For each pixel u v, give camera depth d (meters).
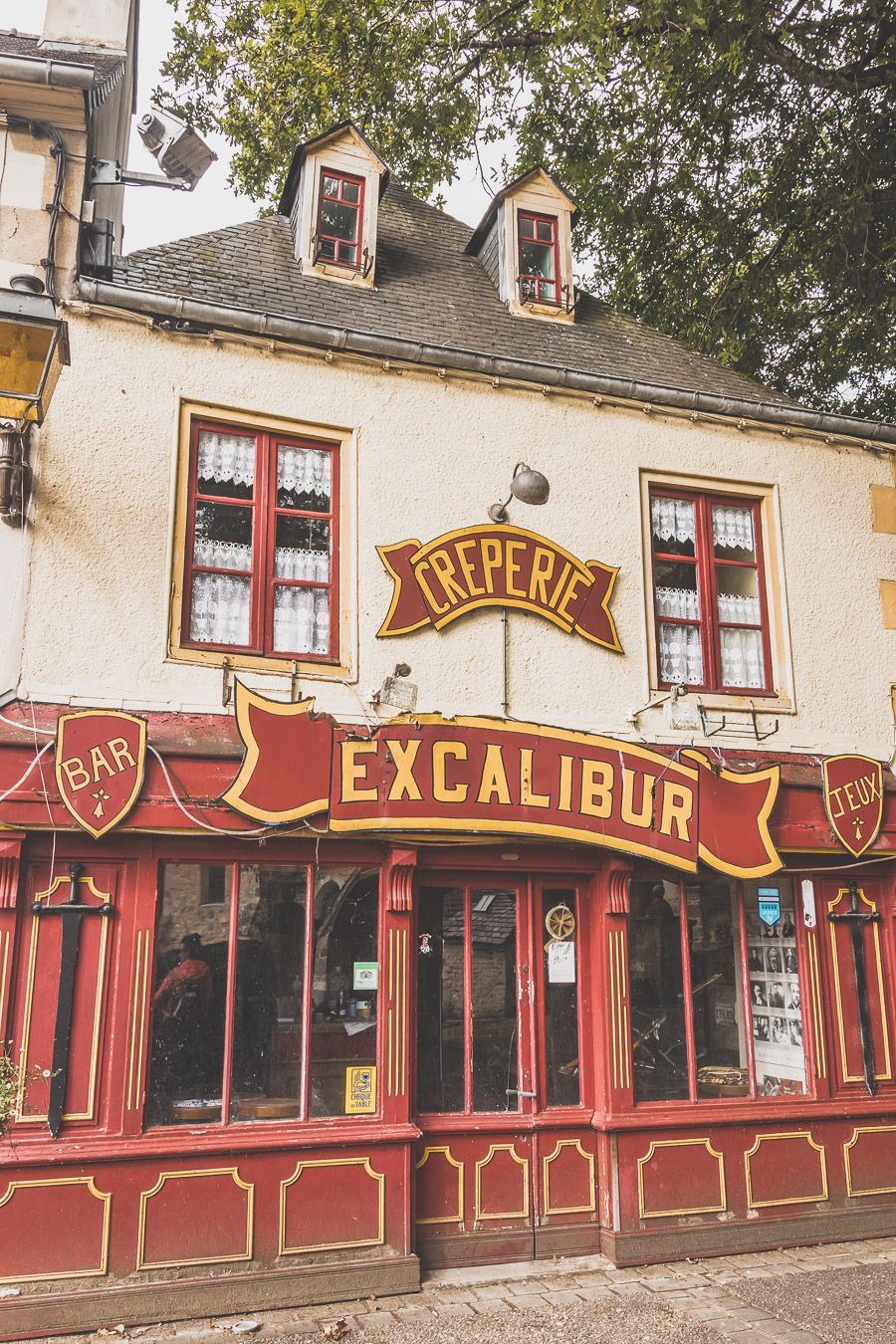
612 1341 5.01
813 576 7.73
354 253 7.64
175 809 5.39
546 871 6.58
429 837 6.00
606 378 7.22
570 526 7.02
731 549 7.67
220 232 7.45
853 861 7.28
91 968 5.31
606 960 6.52
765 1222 6.52
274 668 6.02
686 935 6.87
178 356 6.15
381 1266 5.54
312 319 6.77
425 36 11.96
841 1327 5.20
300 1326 5.09
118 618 5.67
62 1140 5.09
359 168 7.73
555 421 7.16
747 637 7.57
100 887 5.42
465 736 6.07
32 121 5.98
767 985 7.02
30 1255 4.90
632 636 7.04
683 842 6.53
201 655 5.87
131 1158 5.13
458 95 12.09
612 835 6.34
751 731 7.20
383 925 6.01
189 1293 5.13
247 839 5.70
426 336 7.16
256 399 6.31
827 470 7.99
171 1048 5.44
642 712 6.93
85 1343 4.81
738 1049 6.84
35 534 5.56
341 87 12.77
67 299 5.90
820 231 12.08
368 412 6.61
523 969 6.47
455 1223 6.00
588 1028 6.57
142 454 5.92
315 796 5.67
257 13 13.26
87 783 5.20
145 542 5.82
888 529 8.09
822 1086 6.91
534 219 8.50
